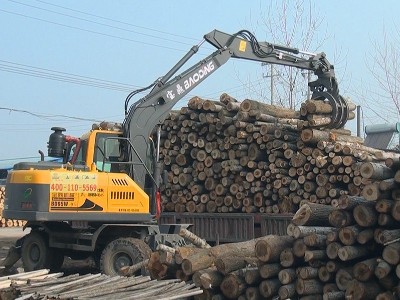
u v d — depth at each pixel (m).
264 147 14.09
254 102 14.27
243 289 7.98
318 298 7.73
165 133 15.49
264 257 7.84
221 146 14.60
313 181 13.64
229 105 14.51
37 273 8.88
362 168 8.05
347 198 7.66
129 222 12.15
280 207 13.91
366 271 7.30
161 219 15.34
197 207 15.01
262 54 14.69
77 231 12.21
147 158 12.79
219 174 14.68
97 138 12.20
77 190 11.65
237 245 8.81
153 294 7.60
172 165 15.42
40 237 12.73
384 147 20.66
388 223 7.47
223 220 14.39
